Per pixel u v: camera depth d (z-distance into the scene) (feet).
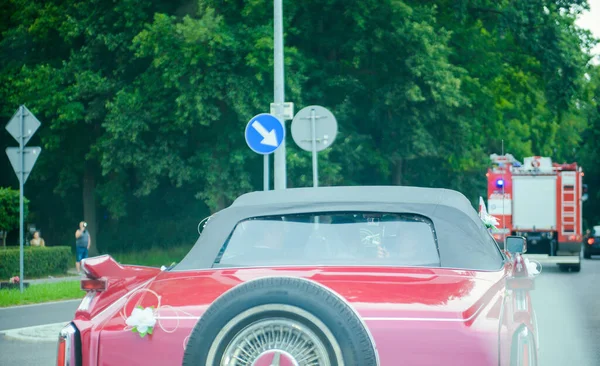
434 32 98.32
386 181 115.55
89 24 103.04
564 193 96.68
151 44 89.10
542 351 34.45
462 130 104.12
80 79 101.40
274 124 50.55
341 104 97.45
